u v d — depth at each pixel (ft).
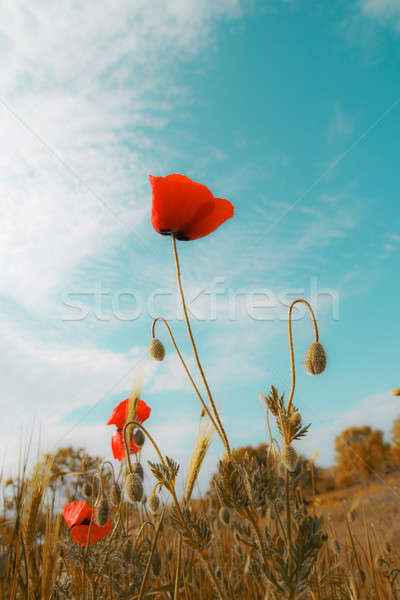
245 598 1.08
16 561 0.85
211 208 1.16
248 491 0.69
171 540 1.41
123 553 1.10
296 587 0.65
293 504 1.00
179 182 1.12
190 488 0.90
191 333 0.88
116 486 1.36
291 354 0.74
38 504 0.97
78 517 1.17
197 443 0.93
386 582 1.22
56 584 1.10
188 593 1.07
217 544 1.36
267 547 0.71
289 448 0.69
